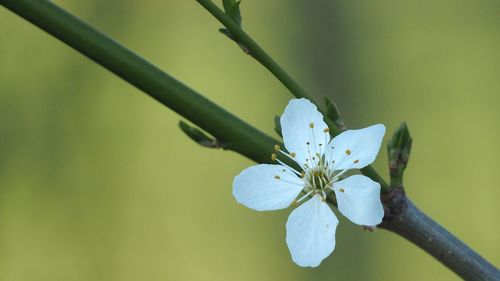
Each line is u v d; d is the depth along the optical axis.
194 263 1.05
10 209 0.97
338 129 0.29
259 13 1.03
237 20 0.29
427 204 1.05
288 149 0.29
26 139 0.99
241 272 1.04
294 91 0.29
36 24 0.29
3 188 0.97
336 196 0.28
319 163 0.29
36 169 0.98
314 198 0.28
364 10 1.02
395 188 0.29
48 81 1.01
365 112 1.00
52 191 0.99
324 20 1.00
